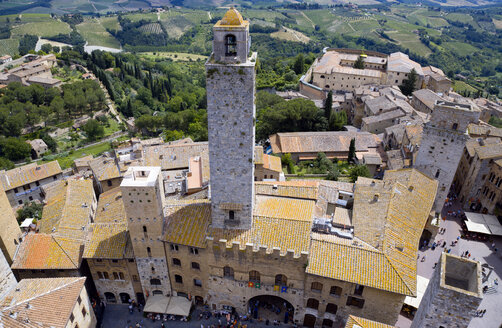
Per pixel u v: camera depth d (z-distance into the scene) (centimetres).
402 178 7175
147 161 9169
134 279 6194
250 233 5538
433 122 7362
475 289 3697
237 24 4412
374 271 5006
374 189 6538
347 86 16575
